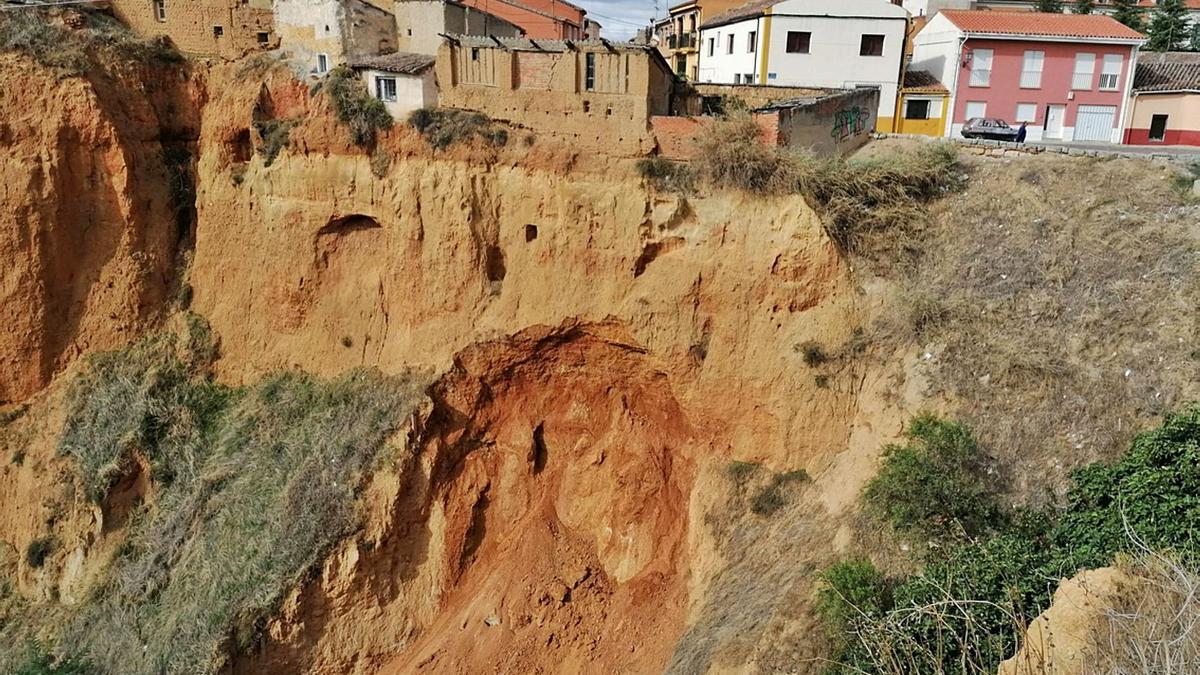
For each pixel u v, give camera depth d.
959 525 16.11
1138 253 19.12
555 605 21.56
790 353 21.05
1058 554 14.22
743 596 18.44
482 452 24.34
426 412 23.55
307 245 26.16
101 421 25.89
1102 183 21.58
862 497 18.30
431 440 23.66
